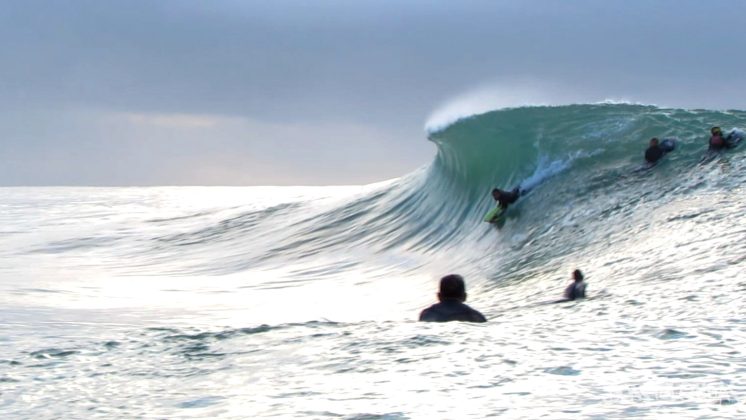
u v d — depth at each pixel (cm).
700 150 5634
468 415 1132
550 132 6444
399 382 1380
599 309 2467
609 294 3125
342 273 6481
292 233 8575
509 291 4288
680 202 4884
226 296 5756
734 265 3338
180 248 9094
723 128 5928
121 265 8231
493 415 1124
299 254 7606
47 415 1313
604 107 6569
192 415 1259
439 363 1508
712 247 3800
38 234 11119
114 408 1341
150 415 1278
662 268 3684
